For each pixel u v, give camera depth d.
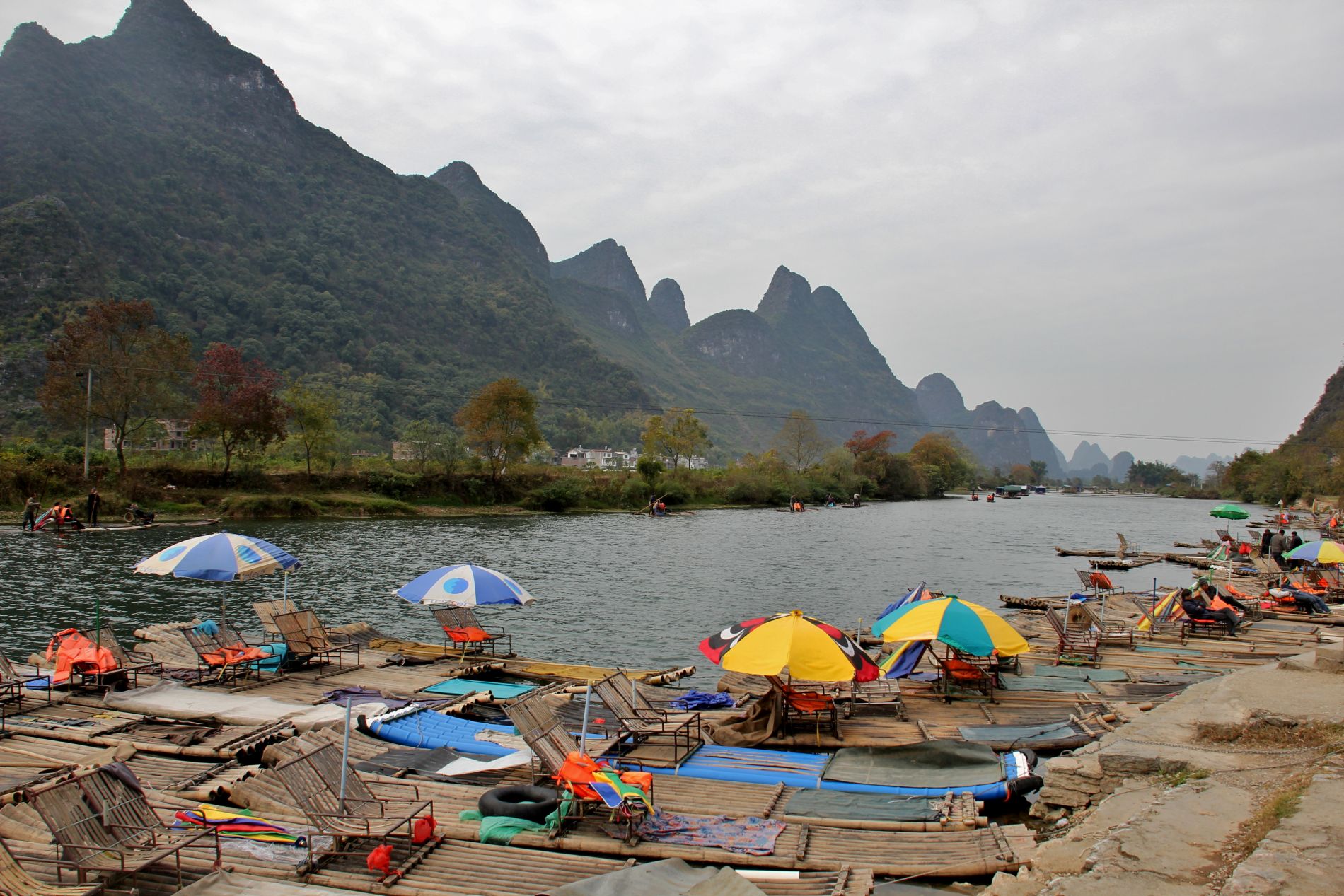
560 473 90.88
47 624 24.16
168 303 174.38
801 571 41.19
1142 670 18.12
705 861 8.50
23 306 116.88
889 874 8.27
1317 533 61.16
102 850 7.39
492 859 8.41
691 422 110.12
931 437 169.88
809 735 12.90
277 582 32.84
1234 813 7.58
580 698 15.27
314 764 9.41
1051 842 7.99
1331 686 11.52
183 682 15.43
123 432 59.41
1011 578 40.56
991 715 14.38
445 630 19.12
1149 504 148.88
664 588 34.41
